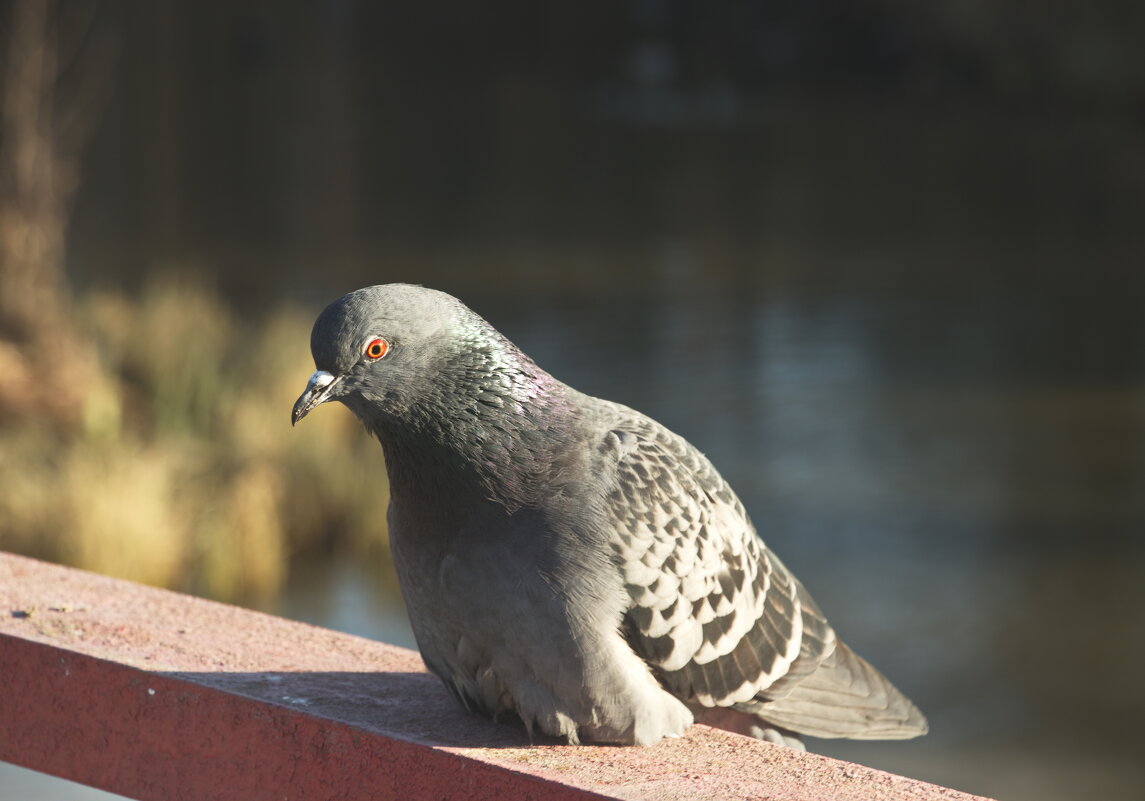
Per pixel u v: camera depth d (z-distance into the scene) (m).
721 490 3.41
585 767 2.90
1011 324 23.88
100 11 45.31
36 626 3.51
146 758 3.23
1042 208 36.84
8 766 6.55
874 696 3.62
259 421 14.07
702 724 3.44
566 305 24.19
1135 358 21.58
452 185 38.16
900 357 21.30
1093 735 10.03
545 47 67.06
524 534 3.04
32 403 13.97
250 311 20.95
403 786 2.95
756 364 20.45
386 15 65.69
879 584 12.71
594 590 3.03
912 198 37.91
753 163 43.91
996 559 13.24
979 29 54.53
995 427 17.69
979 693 10.75
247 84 57.34
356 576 13.03
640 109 58.34
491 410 3.07
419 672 3.50
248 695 3.12
